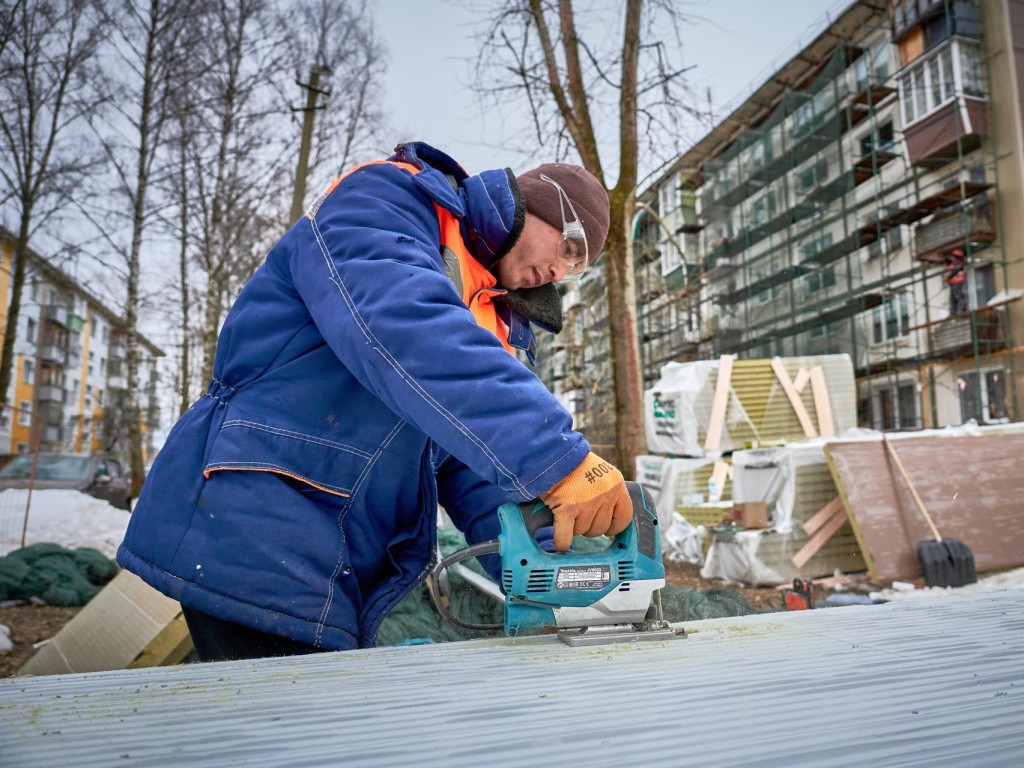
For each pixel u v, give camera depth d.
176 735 0.49
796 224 21.19
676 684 0.64
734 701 0.57
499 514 1.08
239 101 13.61
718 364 7.90
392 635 2.30
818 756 0.43
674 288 20.97
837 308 19.67
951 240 16.62
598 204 1.43
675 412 7.82
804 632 0.92
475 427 0.90
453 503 1.53
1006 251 16.05
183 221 14.04
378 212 1.07
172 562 1.13
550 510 1.05
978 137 16.53
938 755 0.43
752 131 22.81
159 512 1.17
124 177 12.61
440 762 0.43
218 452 1.14
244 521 1.13
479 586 2.51
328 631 1.16
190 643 2.21
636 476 7.55
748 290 22.33
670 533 6.72
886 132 19.77
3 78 12.12
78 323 39.84
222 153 13.20
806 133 20.91
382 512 1.29
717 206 23.59
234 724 0.52
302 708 0.57
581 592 1.02
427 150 1.32
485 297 1.38
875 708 0.54
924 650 0.77
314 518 1.18
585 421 17.89
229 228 13.87
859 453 5.19
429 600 2.55
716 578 5.46
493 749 0.45
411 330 0.92
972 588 4.69
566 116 8.31
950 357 16.95
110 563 5.50
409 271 0.97
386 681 0.67
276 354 1.18
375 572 1.34
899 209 18.50
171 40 12.48
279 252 1.21
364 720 0.53
